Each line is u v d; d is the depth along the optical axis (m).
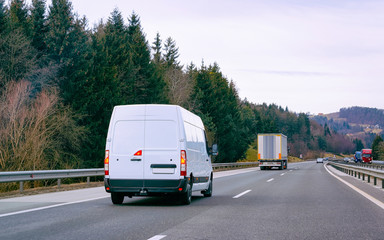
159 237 5.98
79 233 6.27
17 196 12.95
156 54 85.62
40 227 6.81
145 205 10.30
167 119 10.11
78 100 31.09
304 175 28.84
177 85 54.78
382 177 16.45
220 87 69.44
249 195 13.20
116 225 7.07
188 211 9.07
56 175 16.14
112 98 33.34
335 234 6.31
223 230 6.61
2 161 23.14
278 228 6.82
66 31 31.72
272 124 144.38
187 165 10.11
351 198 12.13
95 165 30.89
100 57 34.38
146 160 9.98
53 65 30.00
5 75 26.88
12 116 23.62
